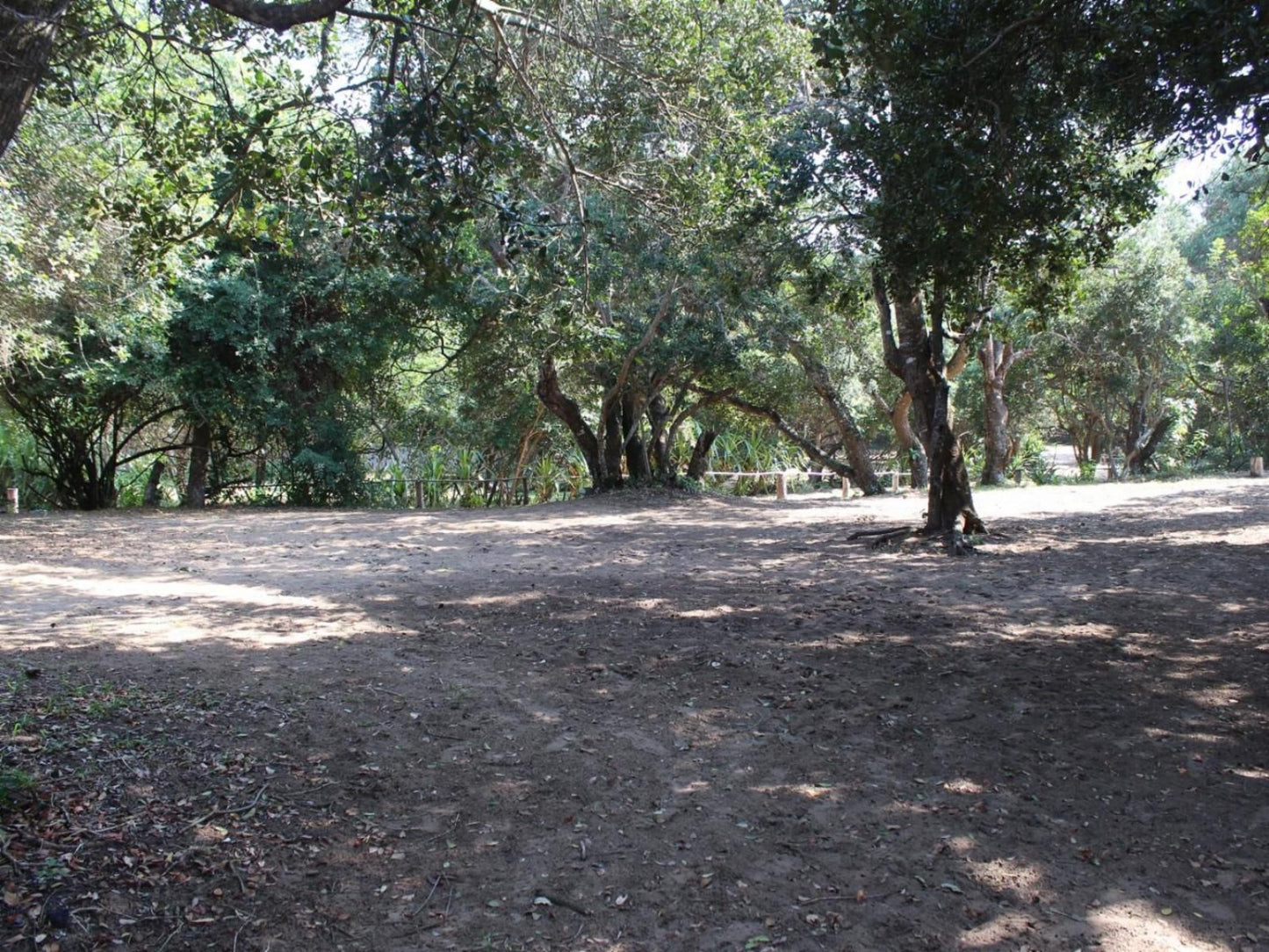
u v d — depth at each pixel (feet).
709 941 11.02
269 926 11.10
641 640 25.20
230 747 16.21
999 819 14.14
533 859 12.96
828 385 76.74
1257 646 22.91
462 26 23.12
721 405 80.33
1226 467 97.91
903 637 25.09
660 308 59.11
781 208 44.70
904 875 12.48
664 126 34.65
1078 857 12.90
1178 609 27.45
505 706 19.40
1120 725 17.98
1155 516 50.70
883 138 29.86
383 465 87.20
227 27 24.13
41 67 13.73
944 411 42.65
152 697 18.62
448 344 74.08
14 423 73.26
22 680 19.34
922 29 23.04
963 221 25.72
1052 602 28.94
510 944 10.93
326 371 74.59
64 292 52.60
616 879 12.44
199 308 62.69
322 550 44.55
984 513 55.57
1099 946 10.78
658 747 17.20
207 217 45.03
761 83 37.06
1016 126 24.79
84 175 43.86
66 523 56.70
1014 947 10.79
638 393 71.87
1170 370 92.94
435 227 20.15
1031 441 109.09
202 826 13.30
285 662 22.22
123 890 11.53
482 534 51.11
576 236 38.55
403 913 11.51
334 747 16.66
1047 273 38.19
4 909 10.82
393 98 23.08
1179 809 14.34
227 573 37.04
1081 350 89.71
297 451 73.72
